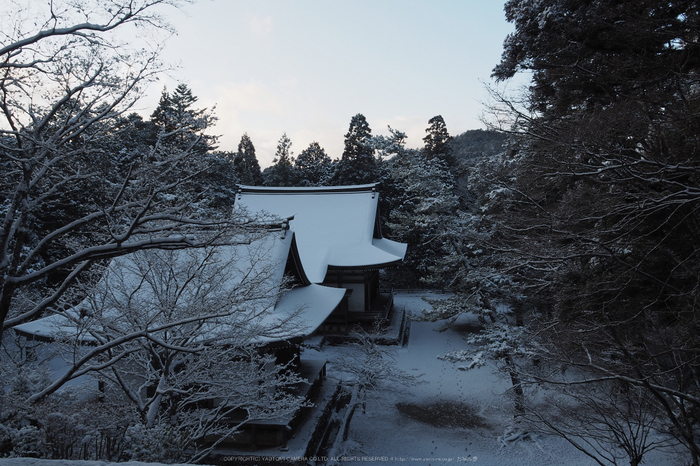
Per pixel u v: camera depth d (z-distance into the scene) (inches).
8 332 414.9
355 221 1123.9
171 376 332.5
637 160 280.5
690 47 306.3
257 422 438.0
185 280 344.8
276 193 1218.6
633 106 307.7
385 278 1668.3
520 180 418.9
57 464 145.9
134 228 209.6
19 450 235.1
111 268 358.3
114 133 245.1
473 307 780.6
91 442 274.8
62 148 206.7
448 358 698.8
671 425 328.8
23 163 188.1
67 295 325.4
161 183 213.2
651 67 323.3
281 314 509.4
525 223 393.4
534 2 358.3
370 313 992.2
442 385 732.0
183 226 241.6
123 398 366.0
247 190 1230.9
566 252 341.7
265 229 268.1
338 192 1200.2
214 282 347.9
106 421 288.5
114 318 306.7
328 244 1070.4
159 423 301.0
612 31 339.9
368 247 1056.8
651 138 318.3
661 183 299.9
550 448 511.8
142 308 316.5
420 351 903.1
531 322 455.8
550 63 373.1
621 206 301.0
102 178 218.7
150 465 147.1
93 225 280.4
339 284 1036.5
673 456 427.8
